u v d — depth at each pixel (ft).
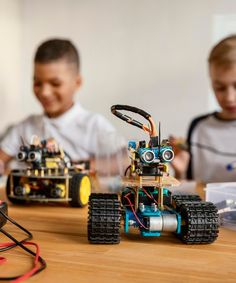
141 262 1.46
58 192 2.53
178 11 6.02
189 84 6.07
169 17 6.07
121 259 1.50
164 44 6.12
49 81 4.87
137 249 1.64
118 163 4.41
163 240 1.81
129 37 6.26
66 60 4.91
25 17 6.78
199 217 1.70
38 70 4.85
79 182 2.54
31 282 1.24
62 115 5.18
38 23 6.73
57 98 5.00
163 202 1.94
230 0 5.87
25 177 2.63
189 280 1.28
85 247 1.66
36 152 2.54
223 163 5.00
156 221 1.74
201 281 1.27
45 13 6.68
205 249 1.67
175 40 6.07
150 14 6.14
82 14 6.48
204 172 5.08
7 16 6.34
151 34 6.16
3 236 1.82
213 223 1.70
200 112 6.06
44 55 4.82
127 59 6.30
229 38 4.54
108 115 6.43
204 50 5.98
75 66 5.11
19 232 1.91
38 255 1.49
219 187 2.44
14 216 2.27
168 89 6.16
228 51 4.33
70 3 6.52
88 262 1.45
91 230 1.68
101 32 6.40
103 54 6.41
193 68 6.04
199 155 5.17
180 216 1.77
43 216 2.28
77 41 6.53
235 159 4.99
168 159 1.82
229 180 4.88
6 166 5.30
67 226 2.04
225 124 5.13
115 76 6.39
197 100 6.06
